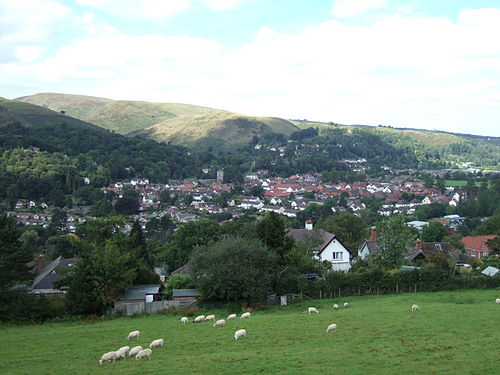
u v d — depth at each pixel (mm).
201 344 33906
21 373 28609
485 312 41594
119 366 28719
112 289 53062
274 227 61938
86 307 51250
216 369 26812
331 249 78375
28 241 128625
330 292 57875
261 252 55062
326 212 191250
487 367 24781
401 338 32750
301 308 51875
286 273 58594
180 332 39000
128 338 37406
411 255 81750
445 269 64312
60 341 37906
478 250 101750
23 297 50125
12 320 48625
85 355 32781
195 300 54344
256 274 52719
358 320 40250
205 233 85438
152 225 155750
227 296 52406
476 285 61406
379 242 70375
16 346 36688
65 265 76062
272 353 30031
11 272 51281
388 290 59562
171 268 83375
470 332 33812
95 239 78812
